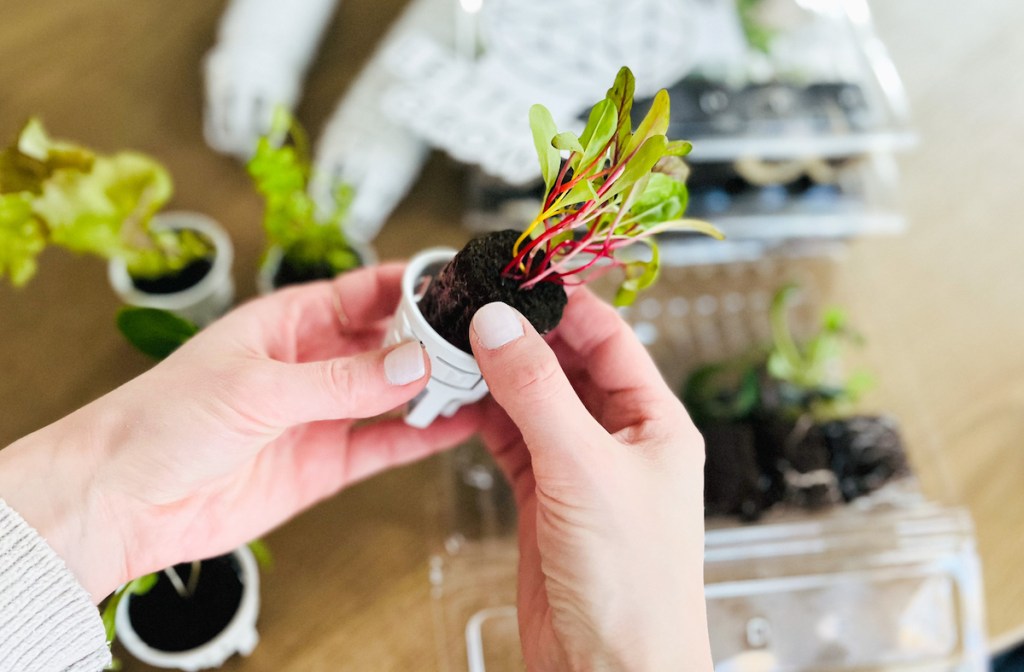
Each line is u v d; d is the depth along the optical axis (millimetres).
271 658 341
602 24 411
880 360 419
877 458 380
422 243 416
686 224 248
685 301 426
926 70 490
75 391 373
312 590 353
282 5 418
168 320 294
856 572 365
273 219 339
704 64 408
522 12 413
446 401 292
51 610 250
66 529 260
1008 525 385
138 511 273
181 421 261
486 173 403
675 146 221
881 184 440
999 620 365
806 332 421
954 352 424
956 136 472
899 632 357
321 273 372
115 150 412
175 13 444
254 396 259
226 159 417
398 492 374
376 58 427
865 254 444
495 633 348
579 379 325
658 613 255
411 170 413
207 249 375
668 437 276
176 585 313
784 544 369
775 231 427
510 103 396
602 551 253
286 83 412
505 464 345
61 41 433
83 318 385
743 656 350
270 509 320
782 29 421
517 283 253
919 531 375
